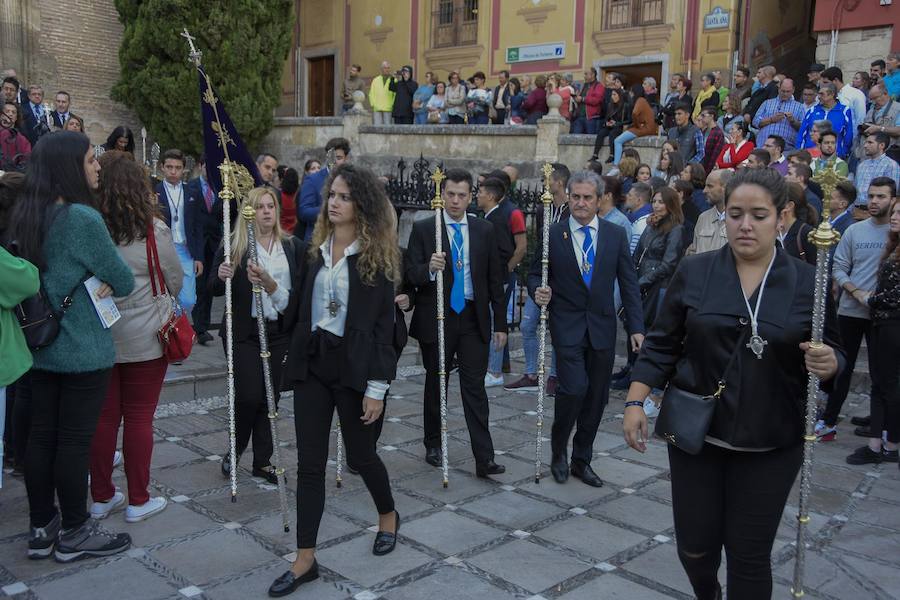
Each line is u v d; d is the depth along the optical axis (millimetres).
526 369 7379
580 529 4211
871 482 5094
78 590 3428
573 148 13703
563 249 4820
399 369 7750
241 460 5102
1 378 3268
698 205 8023
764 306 2604
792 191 5754
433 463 5164
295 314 3701
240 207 4559
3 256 3258
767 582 2648
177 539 3949
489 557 3842
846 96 10648
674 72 16406
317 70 22516
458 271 4895
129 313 3889
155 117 16172
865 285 5781
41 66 16656
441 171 4758
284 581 3426
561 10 17812
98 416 3660
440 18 19797
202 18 15648
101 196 3797
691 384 2703
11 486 4551
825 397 6512
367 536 4039
